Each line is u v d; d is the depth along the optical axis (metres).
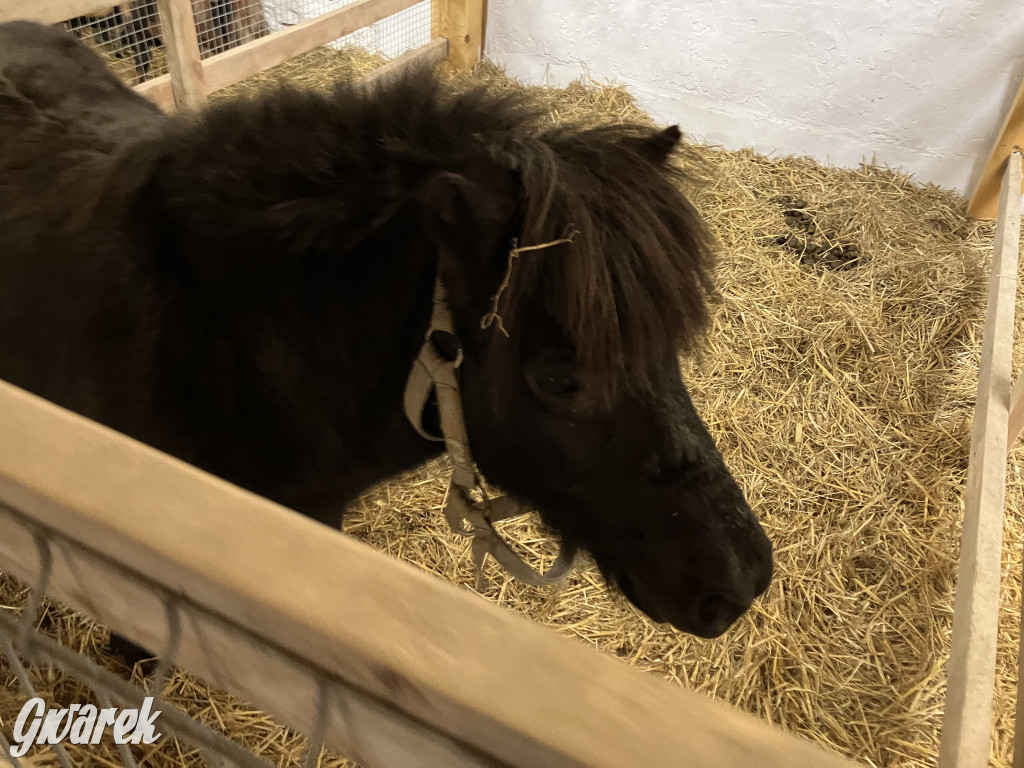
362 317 0.73
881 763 1.23
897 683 1.33
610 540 0.83
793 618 1.42
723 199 2.48
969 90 2.38
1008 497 1.64
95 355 0.75
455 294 0.68
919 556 1.53
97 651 1.21
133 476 0.33
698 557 0.78
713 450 0.78
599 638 1.35
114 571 0.35
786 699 1.30
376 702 0.30
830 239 2.35
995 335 1.71
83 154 0.83
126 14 2.27
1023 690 1.09
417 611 0.28
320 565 0.30
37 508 0.34
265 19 3.11
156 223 0.74
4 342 0.80
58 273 0.75
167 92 2.07
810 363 1.95
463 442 0.78
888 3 2.35
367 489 1.02
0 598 1.23
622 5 2.74
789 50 2.56
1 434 0.35
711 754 0.25
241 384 0.77
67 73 1.08
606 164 0.69
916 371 1.94
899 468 1.70
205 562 0.30
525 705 0.26
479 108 0.73
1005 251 1.91
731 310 2.07
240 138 0.72
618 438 0.72
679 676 1.32
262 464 0.82
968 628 1.17
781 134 2.74
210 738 0.40
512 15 2.97
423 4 3.10
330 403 0.79
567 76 3.02
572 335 0.64
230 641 0.33
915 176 2.61
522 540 1.48
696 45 2.70
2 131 0.87
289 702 0.34
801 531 1.57
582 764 0.25
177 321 0.74
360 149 0.70
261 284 0.72
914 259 2.26
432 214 0.65
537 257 0.64
